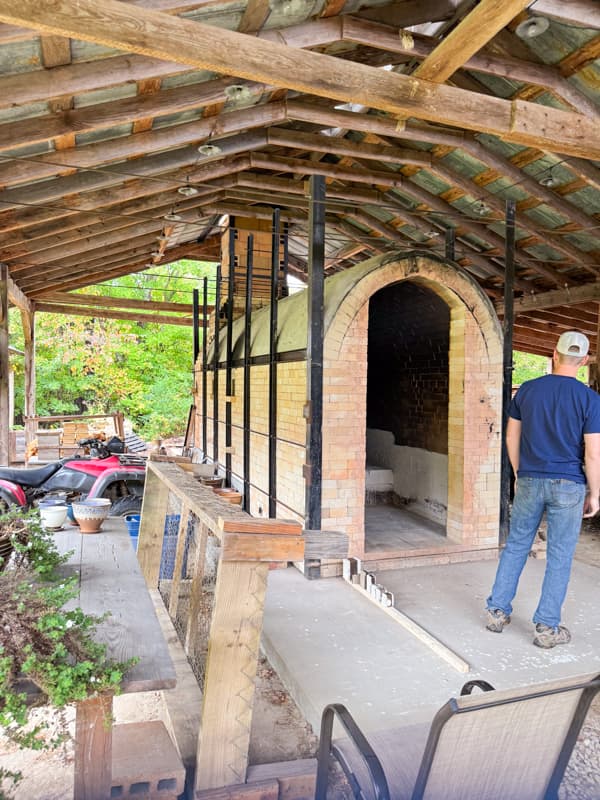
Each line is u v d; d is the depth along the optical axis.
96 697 2.00
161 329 25.08
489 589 4.93
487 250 10.11
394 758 2.01
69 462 6.91
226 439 8.46
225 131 6.13
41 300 13.72
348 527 5.33
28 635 1.88
